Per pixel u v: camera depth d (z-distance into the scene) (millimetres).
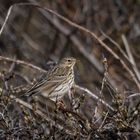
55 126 10922
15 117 11953
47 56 19969
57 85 13750
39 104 13516
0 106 11711
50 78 13781
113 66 18094
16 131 11117
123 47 20094
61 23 20891
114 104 11641
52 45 20812
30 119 11219
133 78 14758
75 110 11398
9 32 20719
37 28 21484
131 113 11375
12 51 20203
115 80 17469
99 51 19672
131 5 21234
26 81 14867
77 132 10930
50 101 13648
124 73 17844
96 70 19219
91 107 12812
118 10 21188
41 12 20891
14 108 12344
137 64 19891
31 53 20266
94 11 21016
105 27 20781
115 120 11141
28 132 11109
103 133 11039
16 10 21406
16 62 14344
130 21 20922
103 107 12695
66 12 21016
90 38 20094
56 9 21047
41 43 21141
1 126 11375
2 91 11820
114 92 12469
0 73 12664
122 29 20578
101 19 20969
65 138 10938
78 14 20844
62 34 20922
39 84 13406
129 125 11250
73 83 14039
